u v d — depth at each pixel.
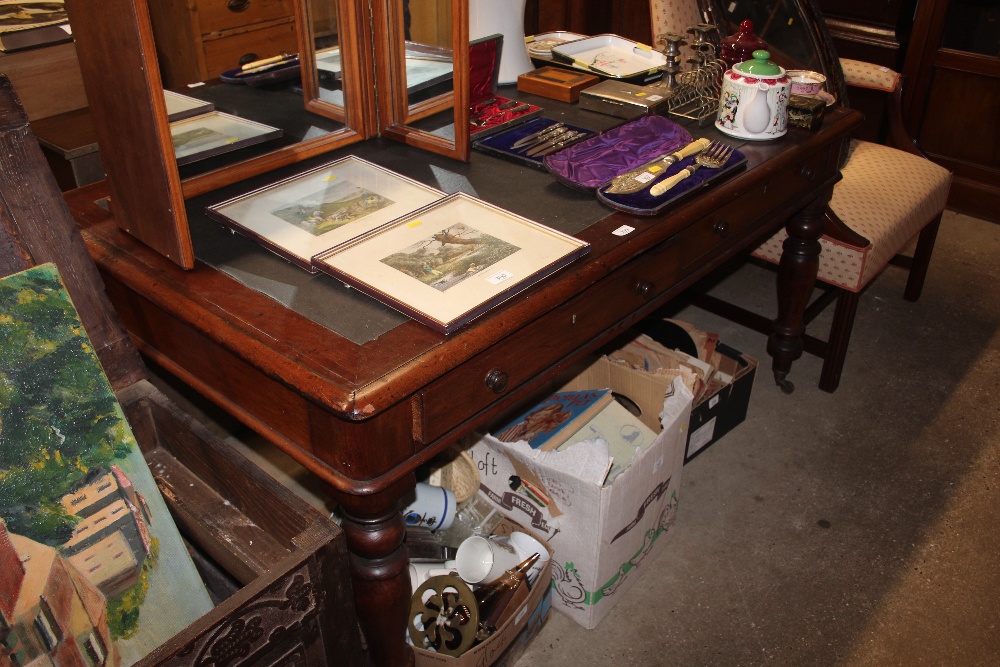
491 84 1.72
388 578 1.17
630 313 1.37
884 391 2.26
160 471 1.28
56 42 1.80
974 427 2.14
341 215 1.26
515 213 1.29
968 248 2.94
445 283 1.09
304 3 1.37
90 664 1.04
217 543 1.18
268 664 1.03
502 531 1.57
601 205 1.33
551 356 1.23
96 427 1.03
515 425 1.62
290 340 1.01
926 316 2.58
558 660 1.54
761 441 2.09
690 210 1.33
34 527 0.98
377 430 1.00
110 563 1.06
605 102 1.70
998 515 1.87
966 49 2.97
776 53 2.07
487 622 1.40
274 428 1.12
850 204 2.12
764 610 1.64
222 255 1.18
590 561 1.48
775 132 1.60
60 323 0.99
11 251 1.06
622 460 1.55
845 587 1.70
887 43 3.10
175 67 1.27
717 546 1.79
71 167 1.71
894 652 1.56
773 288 2.72
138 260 1.17
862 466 2.01
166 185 1.07
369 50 1.46
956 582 1.71
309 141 1.46
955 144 3.12
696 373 1.81
